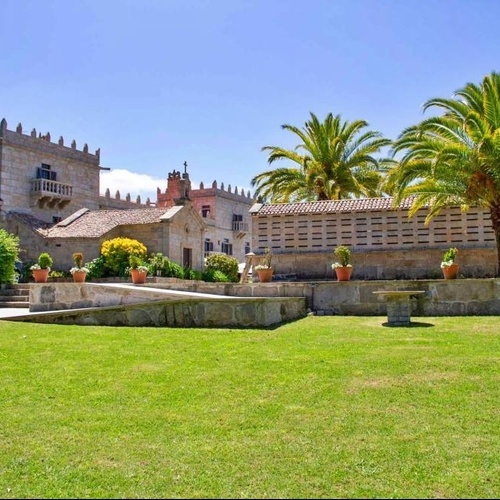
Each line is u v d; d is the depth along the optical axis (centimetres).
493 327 1227
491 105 1856
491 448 515
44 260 2172
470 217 2278
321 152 3631
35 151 3919
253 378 766
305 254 2442
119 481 462
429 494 431
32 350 982
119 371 823
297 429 570
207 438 550
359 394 683
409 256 2334
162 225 3394
